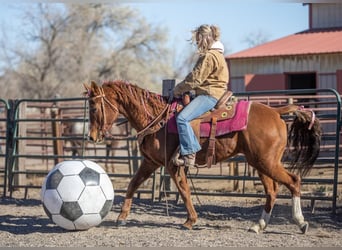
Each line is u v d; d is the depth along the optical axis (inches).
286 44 858.8
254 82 823.7
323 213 338.3
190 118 278.4
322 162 345.4
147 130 287.9
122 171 599.8
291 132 292.4
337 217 326.3
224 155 283.4
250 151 277.4
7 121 441.7
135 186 305.6
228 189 440.1
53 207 279.9
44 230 298.8
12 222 324.5
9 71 1640.0
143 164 303.6
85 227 286.0
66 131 613.9
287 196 345.4
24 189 468.8
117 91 293.9
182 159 280.2
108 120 292.7
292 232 285.7
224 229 295.7
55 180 281.7
